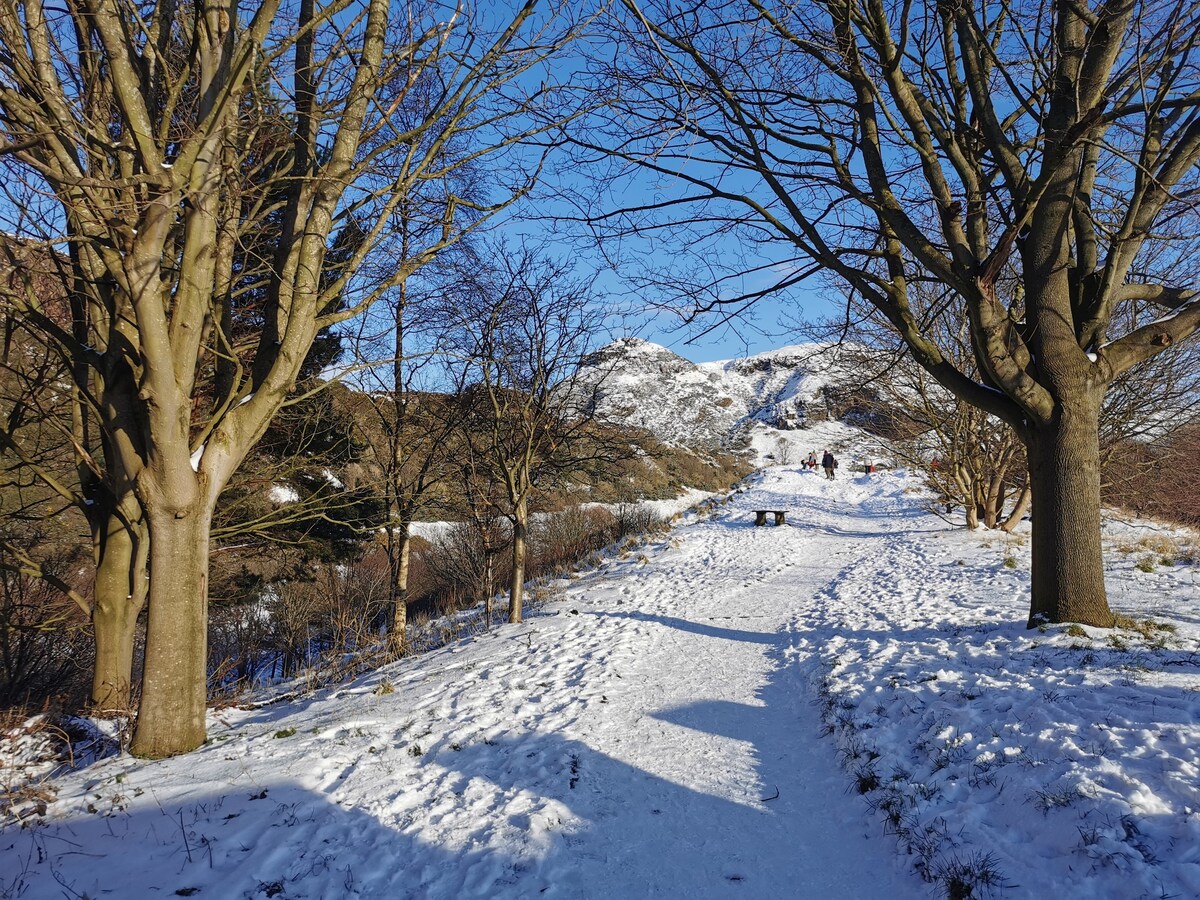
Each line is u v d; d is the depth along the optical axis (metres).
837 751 5.23
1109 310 7.03
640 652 8.28
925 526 19.78
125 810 4.41
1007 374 6.64
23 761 5.66
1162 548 11.59
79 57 6.42
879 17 6.47
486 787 4.71
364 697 7.30
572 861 3.86
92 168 6.36
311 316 6.22
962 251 6.80
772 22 6.67
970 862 3.48
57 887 3.58
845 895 3.61
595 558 17.95
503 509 10.80
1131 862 3.12
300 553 13.41
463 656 8.74
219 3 5.37
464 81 6.65
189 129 5.76
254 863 3.74
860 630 8.46
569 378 10.52
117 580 7.24
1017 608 8.50
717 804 4.57
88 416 8.23
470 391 10.77
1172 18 5.61
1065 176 6.66
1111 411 14.96
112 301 5.86
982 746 4.54
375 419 12.39
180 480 5.57
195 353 5.62
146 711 5.63
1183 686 4.78
